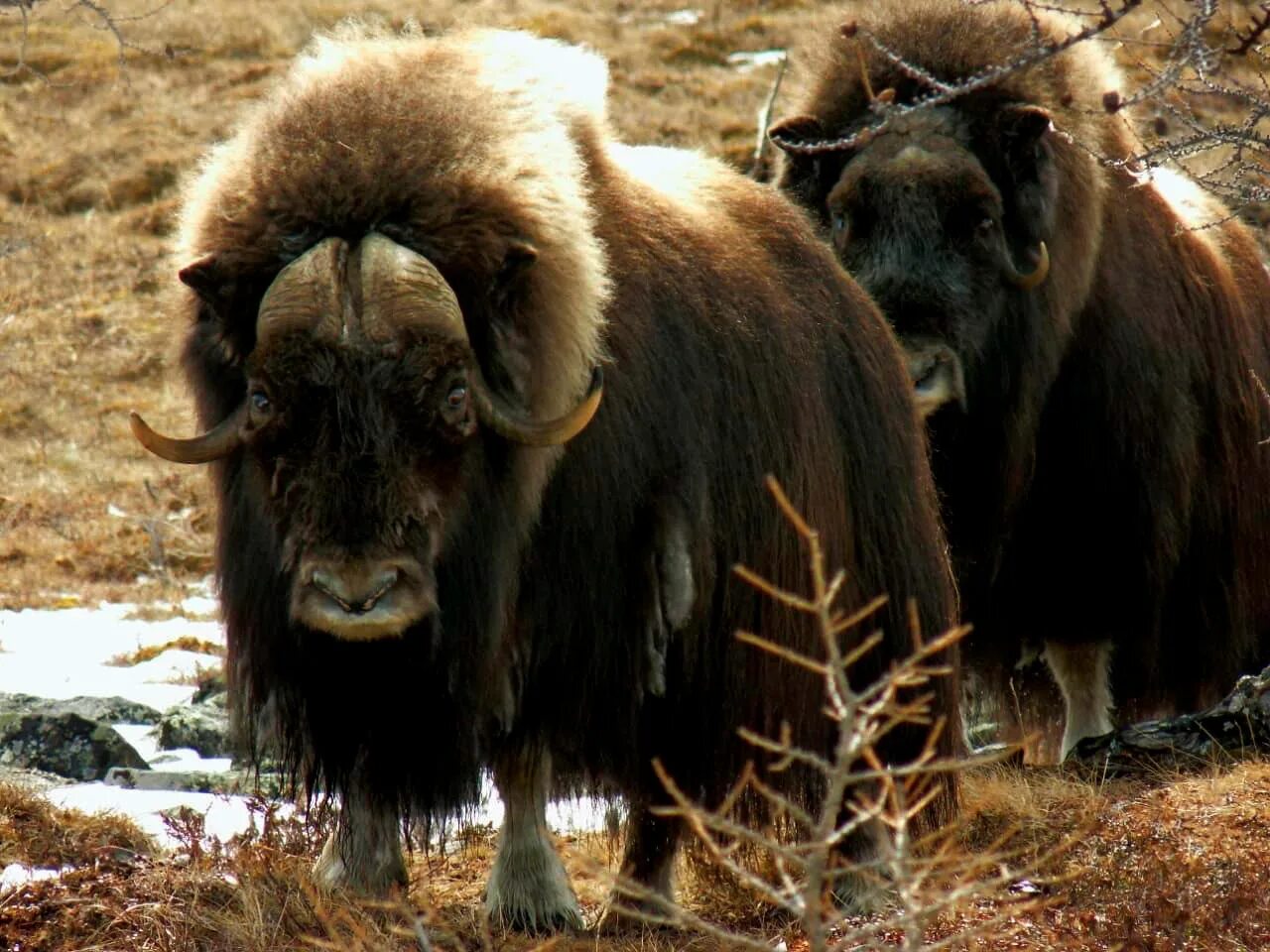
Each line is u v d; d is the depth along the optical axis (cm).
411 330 1341
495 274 1406
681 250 1666
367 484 1312
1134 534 2358
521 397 1431
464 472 1405
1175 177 2862
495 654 1484
